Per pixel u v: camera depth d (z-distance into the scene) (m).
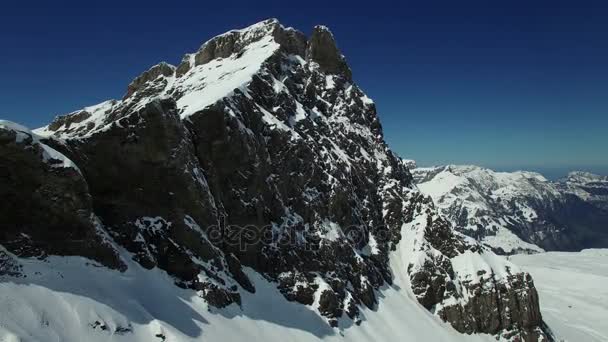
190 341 46.00
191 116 65.56
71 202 45.91
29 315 36.44
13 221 42.81
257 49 110.25
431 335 80.25
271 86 91.88
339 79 123.88
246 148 70.44
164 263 55.19
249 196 70.56
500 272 93.50
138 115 54.97
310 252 76.81
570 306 148.88
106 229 53.16
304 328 64.50
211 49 119.88
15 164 42.31
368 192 103.62
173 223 57.47
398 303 85.75
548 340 90.31
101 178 53.84
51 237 44.69
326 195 87.62
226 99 72.06
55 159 45.03
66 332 37.56
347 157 104.69
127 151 54.69
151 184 56.47
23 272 40.41
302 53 122.62
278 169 78.88
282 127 82.44
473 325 86.81
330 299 71.19
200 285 55.19
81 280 43.88
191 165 60.16
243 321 56.94
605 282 183.12
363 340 69.88
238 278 64.31
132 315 44.22
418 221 102.38
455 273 93.75
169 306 49.69
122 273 49.34
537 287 182.00
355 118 119.50
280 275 70.81
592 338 113.38
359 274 82.81
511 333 87.94
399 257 98.62
